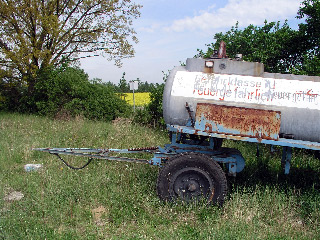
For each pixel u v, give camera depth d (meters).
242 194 5.32
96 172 6.16
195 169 4.82
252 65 5.11
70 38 17.84
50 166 6.54
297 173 6.46
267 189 5.39
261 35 9.62
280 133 4.93
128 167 6.36
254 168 6.66
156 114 11.44
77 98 14.24
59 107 14.23
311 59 8.73
